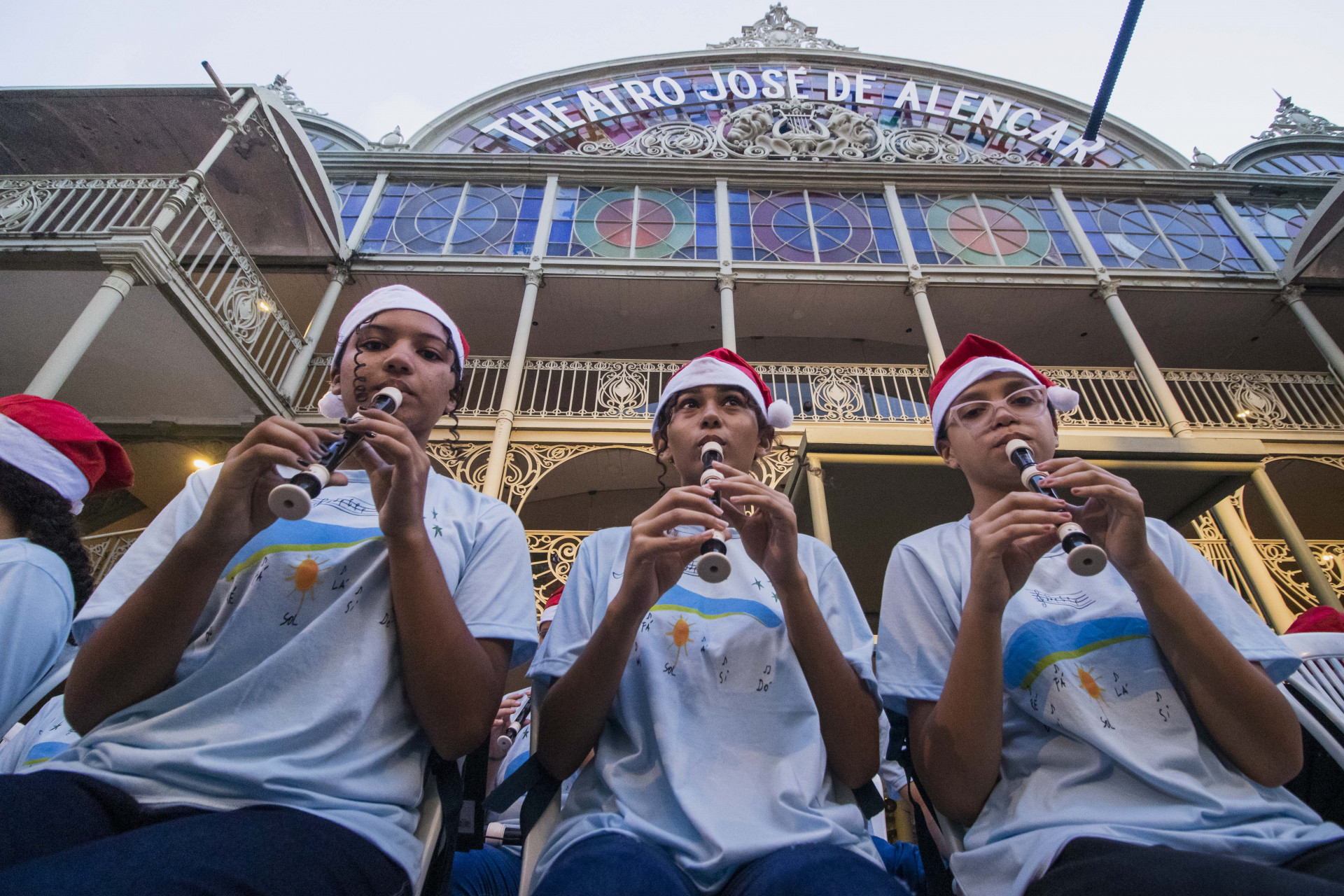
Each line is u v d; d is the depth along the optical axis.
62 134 6.89
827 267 8.86
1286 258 9.12
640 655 1.62
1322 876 1.12
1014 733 1.59
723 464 1.64
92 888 0.77
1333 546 7.46
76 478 1.95
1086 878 1.09
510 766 2.80
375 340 1.86
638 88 12.96
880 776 3.14
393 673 1.41
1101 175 10.11
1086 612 1.66
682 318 9.65
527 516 9.80
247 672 1.32
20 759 2.16
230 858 0.90
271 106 6.73
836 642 1.66
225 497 1.23
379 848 1.17
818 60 13.85
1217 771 1.40
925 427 7.59
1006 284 8.81
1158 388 7.66
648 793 1.39
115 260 5.24
